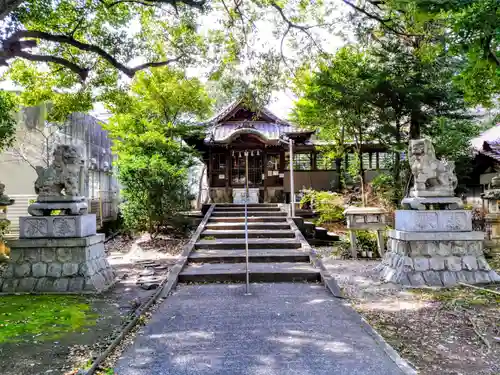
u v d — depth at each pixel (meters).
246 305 5.90
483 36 5.04
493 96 11.76
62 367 3.78
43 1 8.83
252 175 18.20
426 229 7.19
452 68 10.49
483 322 4.98
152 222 13.41
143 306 5.78
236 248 9.88
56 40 7.97
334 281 7.11
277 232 11.03
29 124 14.62
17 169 14.66
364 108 11.74
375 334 4.57
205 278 7.64
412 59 10.60
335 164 18.14
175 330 4.79
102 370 3.70
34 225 7.04
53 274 6.92
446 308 5.65
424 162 7.50
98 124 17.27
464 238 7.08
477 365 3.80
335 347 4.18
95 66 11.36
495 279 6.99
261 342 4.36
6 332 4.74
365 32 10.24
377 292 6.64
